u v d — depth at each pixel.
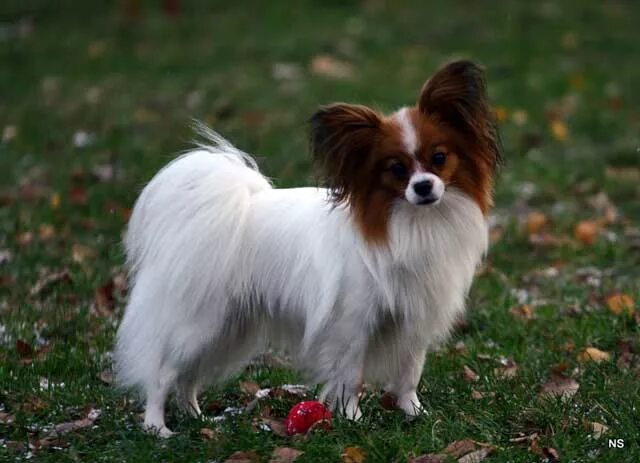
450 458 5.09
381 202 5.36
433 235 5.38
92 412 6.00
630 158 12.02
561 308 7.77
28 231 9.50
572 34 17.75
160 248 5.64
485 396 5.98
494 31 17.98
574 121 13.41
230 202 5.62
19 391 6.27
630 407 5.71
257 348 5.97
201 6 20.14
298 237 5.60
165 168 5.76
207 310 5.61
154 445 5.42
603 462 5.09
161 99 14.48
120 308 7.93
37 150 12.41
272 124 13.10
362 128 5.33
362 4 19.94
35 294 8.11
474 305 7.81
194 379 5.85
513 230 9.66
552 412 5.68
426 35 17.81
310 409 5.55
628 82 15.23
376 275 5.39
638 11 19.25
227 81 15.33
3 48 17.47
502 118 13.27
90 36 18.23
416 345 5.69
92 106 14.22
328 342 5.54
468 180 5.45
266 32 18.11
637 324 7.22
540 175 11.51
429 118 5.36
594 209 10.50
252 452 5.23
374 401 5.93
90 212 10.05
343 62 16.33
